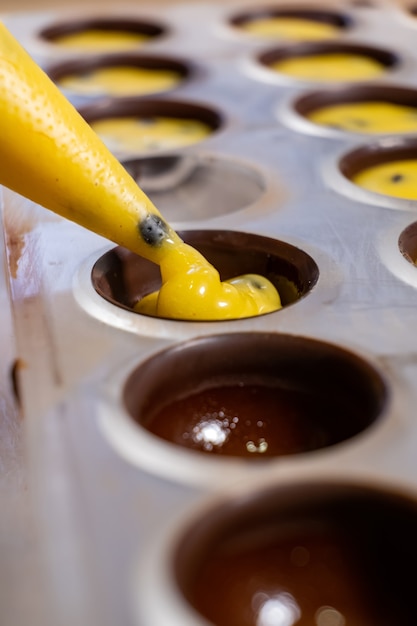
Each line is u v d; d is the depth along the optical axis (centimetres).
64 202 13
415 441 10
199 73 28
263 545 9
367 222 17
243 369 12
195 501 9
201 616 8
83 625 8
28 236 17
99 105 25
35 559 9
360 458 10
